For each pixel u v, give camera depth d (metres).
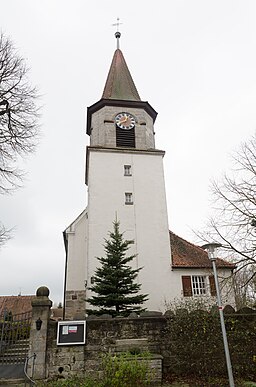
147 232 22.16
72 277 23.48
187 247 24.33
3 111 12.87
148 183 23.72
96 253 20.97
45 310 11.03
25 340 11.98
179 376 10.50
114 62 31.05
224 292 19.50
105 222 21.98
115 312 16.02
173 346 10.93
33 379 10.09
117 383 8.36
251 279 14.65
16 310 36.84
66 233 25.05
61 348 10.70
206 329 10.70
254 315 11.48
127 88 28.34
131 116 26.17
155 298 20.45
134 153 24.59
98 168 23.59
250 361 10.48
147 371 9.43
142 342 10.92
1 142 12.90
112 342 11.00
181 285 21.03
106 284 16.88
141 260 21.31
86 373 10.41
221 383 9.63
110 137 25.08
